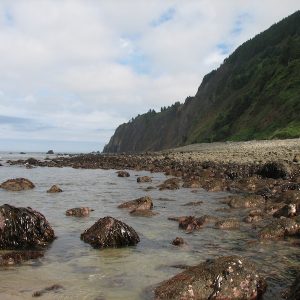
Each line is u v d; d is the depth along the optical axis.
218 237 14.14
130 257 11.69
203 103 196.50
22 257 11.43
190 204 21.36
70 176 42.47
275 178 30.86
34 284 9.33
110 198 24.52
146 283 9.53
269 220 16.84
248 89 139.62
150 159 64.31
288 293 8.66
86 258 11.56
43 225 13.58
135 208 19.89
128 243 13.08
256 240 13.60
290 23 178.00
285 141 69.00
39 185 32.62
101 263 11.09
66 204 21.91
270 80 125.31
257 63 159.00
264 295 8.93
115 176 42.06
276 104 106.75
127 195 25.94
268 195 22.44
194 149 86.00
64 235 14.37
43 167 60.25
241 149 60.75
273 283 9.61
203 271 9.15
